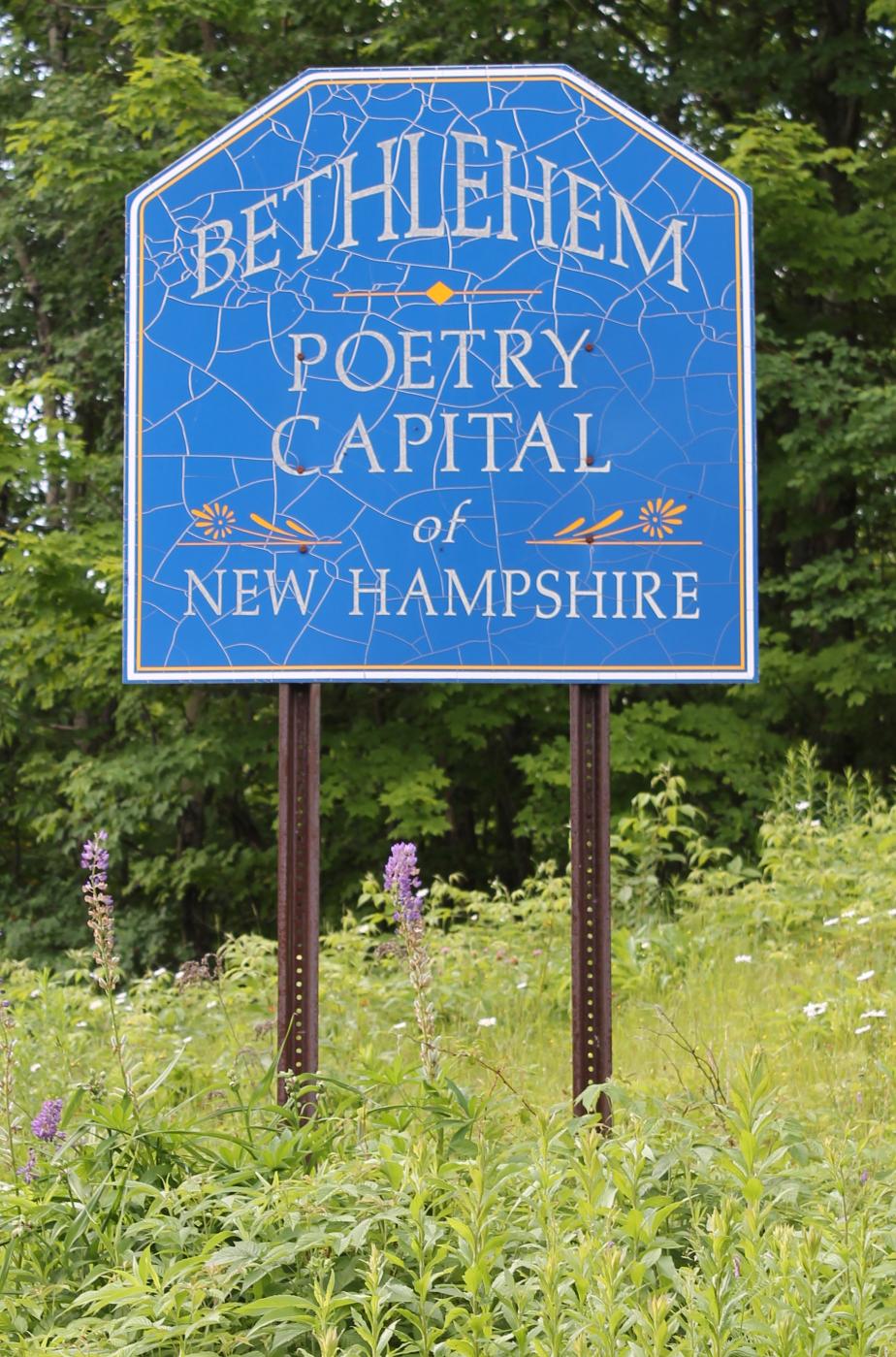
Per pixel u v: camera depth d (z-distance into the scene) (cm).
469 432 522
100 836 476
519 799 1623
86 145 1321
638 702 1388
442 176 529
